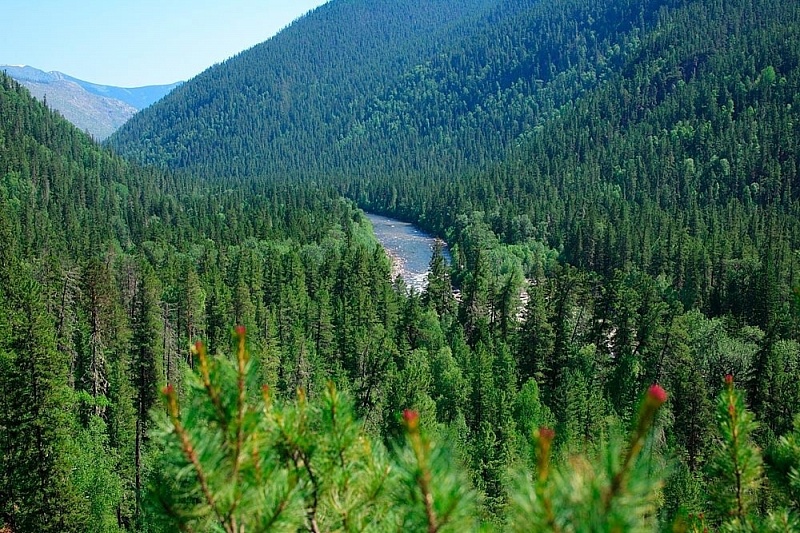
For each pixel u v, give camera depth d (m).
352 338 68.19
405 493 4.96
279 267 97.31
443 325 81.75
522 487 4.18
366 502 6.04
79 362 57.34
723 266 96.81
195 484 5.39
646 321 66.25
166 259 116.19
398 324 76.62
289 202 187.75
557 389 54.53
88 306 57.47
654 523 4.13
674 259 105.31
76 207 155.50
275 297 89.81
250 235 145.00
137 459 40.88
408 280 119.75
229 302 73.69
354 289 92.06
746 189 148.88
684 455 43.72
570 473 4.11
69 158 192.00
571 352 67.06
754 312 77.81
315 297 89.31
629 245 112.69
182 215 162.88
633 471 3.79
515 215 144.38
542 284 83.81
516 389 57.72
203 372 5.45
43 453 28.77
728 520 7.77
